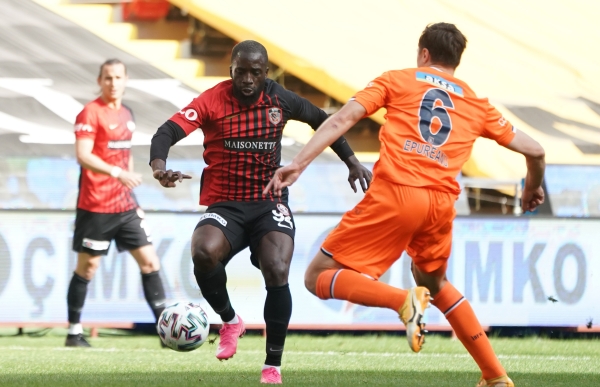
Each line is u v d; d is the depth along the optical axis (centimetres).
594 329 2986
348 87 4266
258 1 4891
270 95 1727
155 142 1648
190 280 2888
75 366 2100
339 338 2994
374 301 1454
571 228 2983
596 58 5141
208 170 1748
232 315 1775
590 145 4206
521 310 2964
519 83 4731
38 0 4975
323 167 3192
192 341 1770
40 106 4119
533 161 1622
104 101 2800
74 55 4556
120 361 2261
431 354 2606
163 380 1744
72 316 2733
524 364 2322
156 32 4953
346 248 1519
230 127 1708
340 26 4819
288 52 4406
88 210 2722
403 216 1487
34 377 1806
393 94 1548
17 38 4597
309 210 3136
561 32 5331
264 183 1736
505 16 5469
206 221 1700
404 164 1497
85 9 4997
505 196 4003
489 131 1593
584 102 4631
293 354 2536
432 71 1583
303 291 2903
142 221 2797
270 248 1670
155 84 4441
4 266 2828
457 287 2944
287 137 4084
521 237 2969
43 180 3181
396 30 4875
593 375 2064
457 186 1539
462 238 2948
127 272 2861
